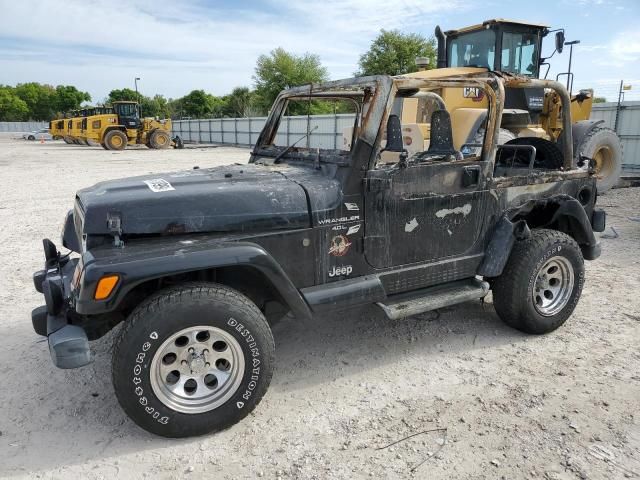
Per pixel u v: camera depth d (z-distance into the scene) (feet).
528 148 13.69
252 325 9.06
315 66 151.12
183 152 87.10
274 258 9.83
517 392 10.44
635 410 9.74
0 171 52.47
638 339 12.78
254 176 10.87
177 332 8.57
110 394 10.62
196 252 8.71
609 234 23.12
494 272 12.07
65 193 37.14
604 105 51.01
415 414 9.77
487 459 8.46
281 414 9.87
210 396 9.11
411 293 11.75
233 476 8.21
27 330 13.73
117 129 91.25
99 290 8.14
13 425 9.61
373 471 8.24
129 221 9.01
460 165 11.56
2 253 20.95
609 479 7.95
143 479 8.19
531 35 30.25
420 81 10.71
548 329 13.01
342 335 13.32
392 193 10.77
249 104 162.09
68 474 8.31
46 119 288.10
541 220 13.94
